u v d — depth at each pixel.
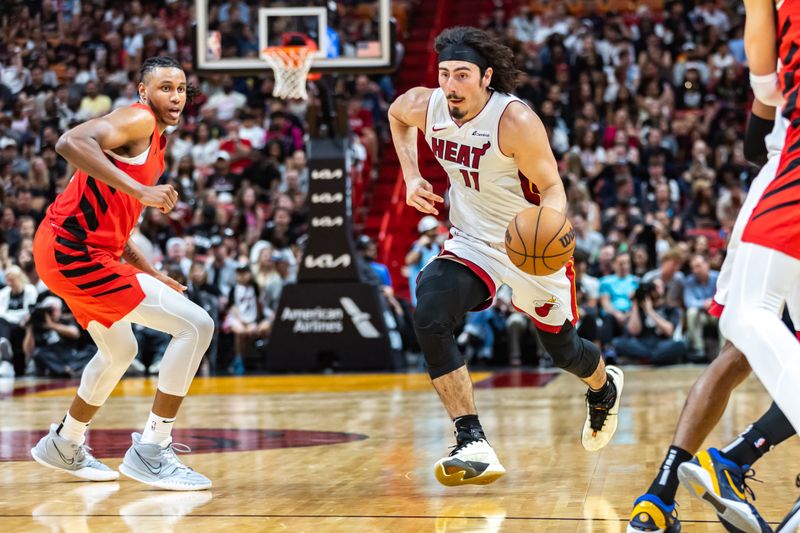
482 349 14.01
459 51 4.43
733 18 20.31
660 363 13.36
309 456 5.65
